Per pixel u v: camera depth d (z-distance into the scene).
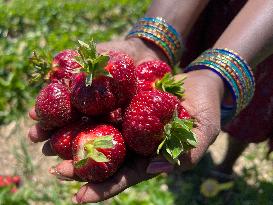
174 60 0.40
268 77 0.43
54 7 0.88
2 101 0.68
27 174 0.59
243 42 0.35
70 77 0.32
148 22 0.39
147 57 0.38
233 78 0.34
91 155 0.28
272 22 0.35
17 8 0.87
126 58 0.30
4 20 0.84
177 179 0.58
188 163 0.31
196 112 0.32
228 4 0.43
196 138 0.31
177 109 0.30
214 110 0.33
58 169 0.30
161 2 0.40
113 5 0.89
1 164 0.62
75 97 0.30
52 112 0.31
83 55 0.28
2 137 0.65
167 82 0.32
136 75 0.31
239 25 0.36
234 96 0.35
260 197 0.54
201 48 0.48
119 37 0.84
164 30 0.39
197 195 0.56
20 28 0.85
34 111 0.34
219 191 0.56
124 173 0.31
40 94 0.31
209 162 0.59
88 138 0.29
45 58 0.33
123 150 0.30
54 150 0.32
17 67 0.71
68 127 0.31
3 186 0.56
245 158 0.60
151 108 0.29
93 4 0.90
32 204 0.56
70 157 0.31
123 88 0.30
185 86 0.34
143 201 0.55
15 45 0.78
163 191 0.56
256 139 0.48
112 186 0.30
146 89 0.32
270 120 0.46
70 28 0.86
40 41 0.82
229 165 0.57
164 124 0.29
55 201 0.55
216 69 0.34
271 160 0.60
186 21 0.40
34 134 0.33
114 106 0.30
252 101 0.45
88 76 0.28
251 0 0.37
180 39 0.40
